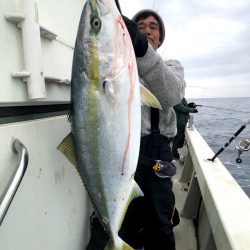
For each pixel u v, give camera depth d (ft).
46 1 3.71
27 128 3.17
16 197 2.94
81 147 3.46
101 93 3.33
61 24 4.27
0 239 2.68
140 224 6.76
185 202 9.00
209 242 6.68
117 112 3.45
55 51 3.95
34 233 3.33
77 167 3.60
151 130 6.18
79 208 5.07
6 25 2.70
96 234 5.09
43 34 3.48
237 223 4.54
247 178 19.33
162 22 7.06
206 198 6.25
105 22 3.29
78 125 3.43
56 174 4.02
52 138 3.90
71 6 4.83
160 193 6.17
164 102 5.59
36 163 3.38
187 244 7.73
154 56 4.63
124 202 3.79
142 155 6.12
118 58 3.40
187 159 11.60
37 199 3.41
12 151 2.82
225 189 5.90
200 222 8.23
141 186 6.20
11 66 2.75
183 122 13.23
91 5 3.24
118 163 3.57
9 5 2.73
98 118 3.37
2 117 2.81
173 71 5.58
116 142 3.50
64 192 4.31
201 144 10.39
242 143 8.96
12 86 2.76
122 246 3.94
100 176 3.52
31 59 2.90
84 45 3.26
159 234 6.18
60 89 4.20
